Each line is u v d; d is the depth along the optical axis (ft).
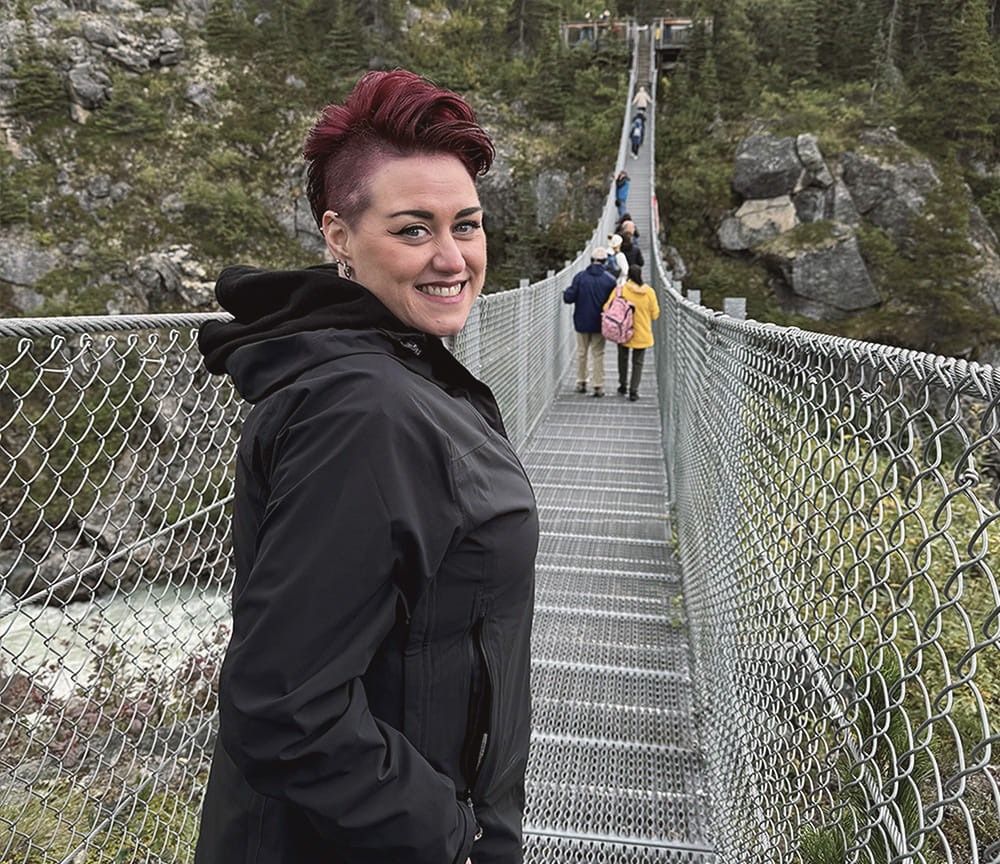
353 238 3.34
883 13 142.51
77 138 115.85
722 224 112.98
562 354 32.45
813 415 4.83
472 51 155.94
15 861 6.57
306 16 143.74
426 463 2.85
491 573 3.11
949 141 114.83
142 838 7.63
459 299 3.39
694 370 12.48
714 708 8.76
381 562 2.72
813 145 112.16
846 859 4.14
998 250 110.32
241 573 3.27
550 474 20.95
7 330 4.62
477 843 3.40
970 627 2.71
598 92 135.64
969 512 11.31
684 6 165.07
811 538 4.69
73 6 126.82
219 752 3.64
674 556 15.84
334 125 3.28
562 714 10.43
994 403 2.58
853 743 4.12
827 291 105.70
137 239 110.63
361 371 2.88
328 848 3.14
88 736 6.49
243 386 3.19
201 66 129.80
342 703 2.70
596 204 123.65
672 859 8.02
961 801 2.78
